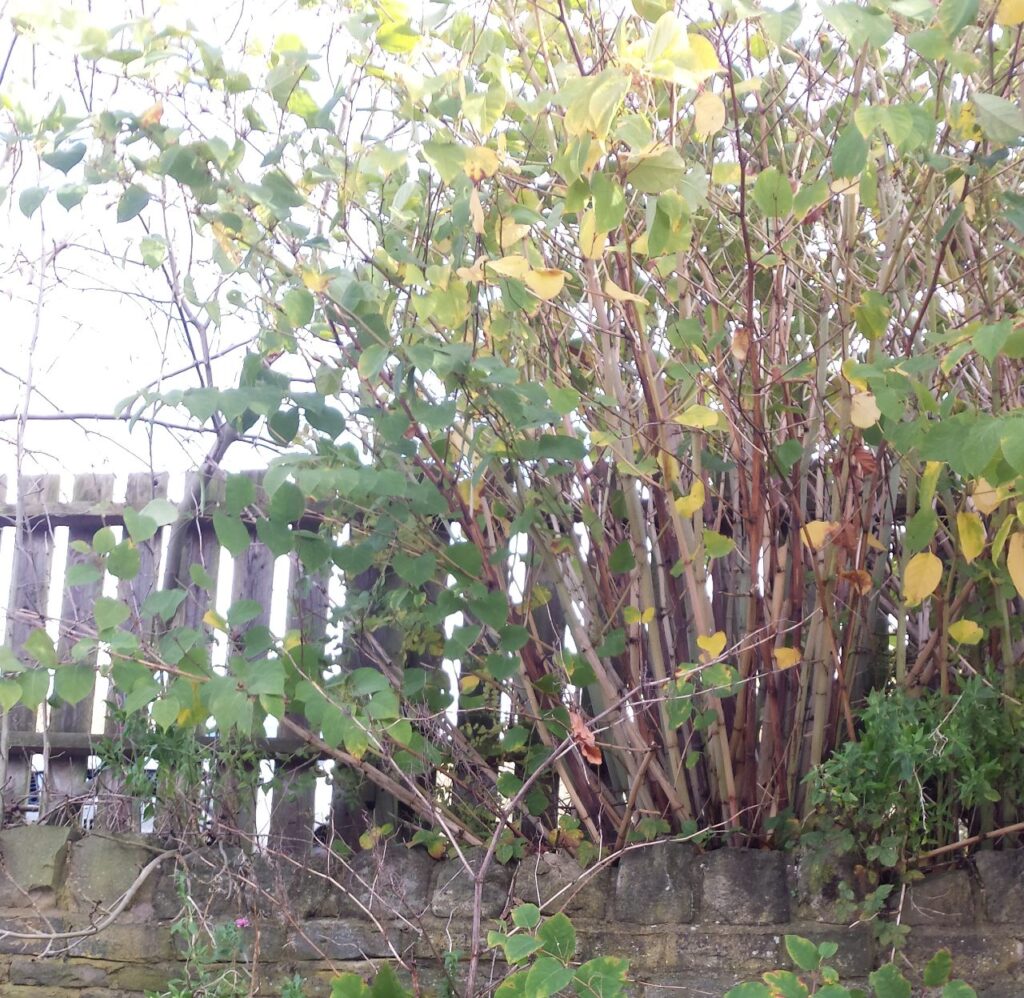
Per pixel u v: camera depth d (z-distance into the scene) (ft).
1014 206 8.32
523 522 9.42
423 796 8.90
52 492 12.43
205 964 10.03
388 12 8.48
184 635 8.77
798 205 8.46
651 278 9.87
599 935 9.56
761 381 9.64
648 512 10.60
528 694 10.14
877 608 10.61
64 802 11.19
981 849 9.41
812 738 9.72
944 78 9.23
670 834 9.89
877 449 9.78
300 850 10.87
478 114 8.37
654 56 6.98
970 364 9.77
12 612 9.33
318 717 8.63
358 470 8.71
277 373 9.29
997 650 9.98
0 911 10.63
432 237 9.70
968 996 8.10
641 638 10.11
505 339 9.78
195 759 10.47
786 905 9.34
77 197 8.43
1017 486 7.26
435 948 9.45
